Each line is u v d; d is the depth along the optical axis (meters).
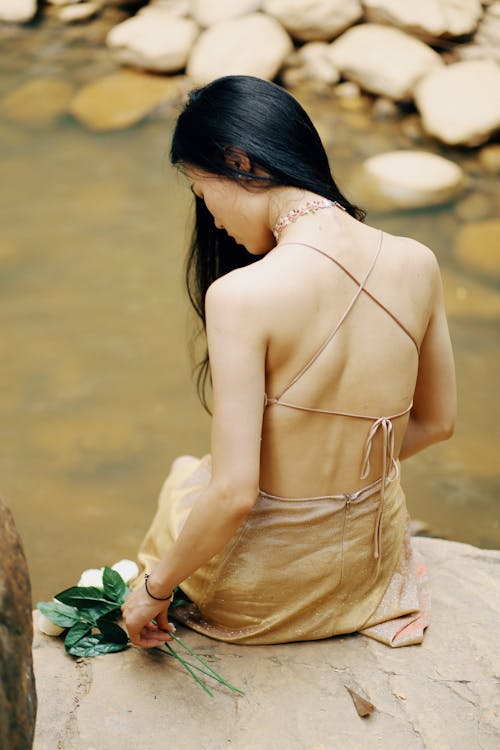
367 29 5.60
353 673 1.64
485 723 1.55
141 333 3.77
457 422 3.35
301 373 1.45
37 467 3.12
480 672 1.65
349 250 1.45
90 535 2.84
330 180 1.50
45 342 3.71
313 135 1.48
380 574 1.73
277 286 1.39
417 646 1.70
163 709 1.56
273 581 1.64
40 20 6.15
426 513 2.95
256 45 5.50
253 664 1.66
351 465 1.57
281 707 1.57
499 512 2.96
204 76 5.47
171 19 5.80
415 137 5.16
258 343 1.39
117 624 1.73
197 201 1.70
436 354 1.66
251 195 1.47
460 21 5.54
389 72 5.29
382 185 4.66
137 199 4.62
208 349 1.42
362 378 1.49
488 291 3.98
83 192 4.66
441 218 4.48
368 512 1.63
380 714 1.56
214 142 1.45
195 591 1.71
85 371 3.57
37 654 1.69
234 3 5.82
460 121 4.96
